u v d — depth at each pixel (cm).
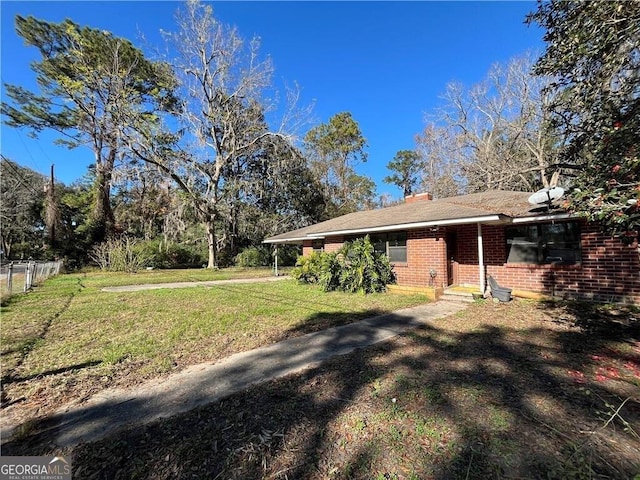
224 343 499
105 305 819
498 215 761
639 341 466
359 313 704
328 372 378
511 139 2031
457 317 654
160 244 2292
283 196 2705
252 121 2247
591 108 423
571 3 415
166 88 2022
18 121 2181
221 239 2558
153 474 210
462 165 2159
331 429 259
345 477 206
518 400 298
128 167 1959
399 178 3916
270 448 236
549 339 488
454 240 1035
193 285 1273
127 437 252
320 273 1129
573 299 770
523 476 202
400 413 280
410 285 1032
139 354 448
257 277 1631
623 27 357
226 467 216
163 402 309
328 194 3191
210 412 289
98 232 2288
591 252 747
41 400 317
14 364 411
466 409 284
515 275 881
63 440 249
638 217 308
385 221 1076
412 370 377
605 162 360
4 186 2952
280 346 483
